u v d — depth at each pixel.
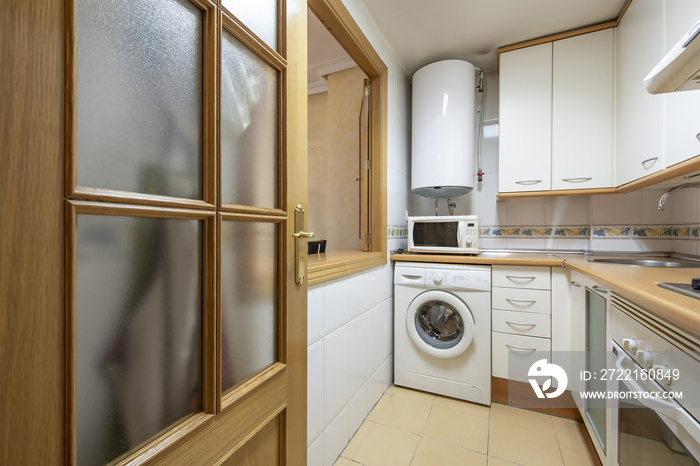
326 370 1.32
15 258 0.35
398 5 1.69
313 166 2.72
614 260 1.70
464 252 1.96
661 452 0.80
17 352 0.35
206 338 0.60
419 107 2.20
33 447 0.36
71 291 0.40
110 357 0.47
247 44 0.70
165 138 0.54
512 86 2.04
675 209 1.88
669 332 0.74
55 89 0.39
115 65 0.47
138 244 0.50
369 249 1.98
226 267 0.67
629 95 1.62
